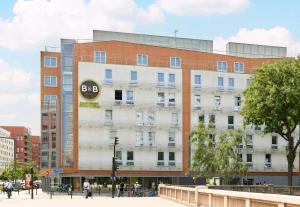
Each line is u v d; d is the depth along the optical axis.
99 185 69.25
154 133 72.44
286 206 13.80
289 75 48.00
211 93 76.00
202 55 76.75
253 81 49.62
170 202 35.62
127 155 70.69
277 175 78.19
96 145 69.25
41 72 74.81
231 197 19.88
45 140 74.69
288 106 47.44
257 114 48.69
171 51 74.94
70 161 69.00
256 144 77.56
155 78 73.19
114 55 72.06
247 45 87.31
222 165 58.22
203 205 26.30
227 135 59.56
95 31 78.12
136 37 80.31
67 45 71.56
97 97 69.88
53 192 67.56
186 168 73.12
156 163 71.94
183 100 74.44
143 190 65.81
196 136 59.84
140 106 71.94
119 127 70.62
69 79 70.81
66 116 69.94
